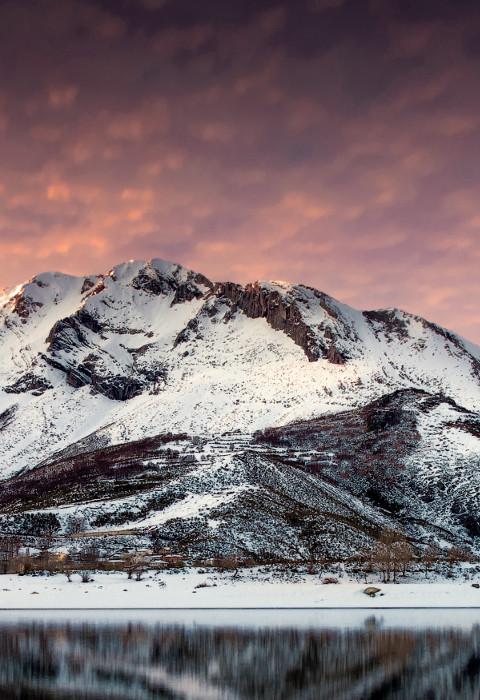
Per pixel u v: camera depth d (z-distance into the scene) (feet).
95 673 208.03
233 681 200.34
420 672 210.18
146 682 198.90
